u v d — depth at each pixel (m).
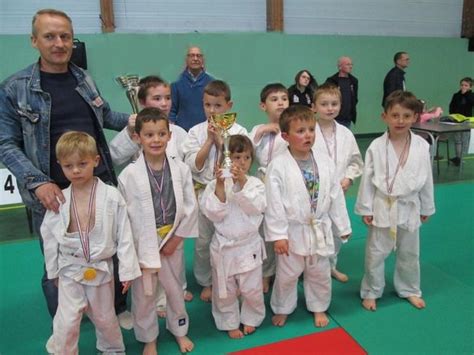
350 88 7.19
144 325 2.27
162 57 7.37
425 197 2.69
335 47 8.52
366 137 9.32
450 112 7.61
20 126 2.12
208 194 2.30
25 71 2.12
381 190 2.61
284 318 2.59
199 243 2.86
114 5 7.05
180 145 2.81
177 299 2.33
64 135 1.95
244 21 7.90
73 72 2.23
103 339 2.25
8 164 2.03
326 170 2.48
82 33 6.89
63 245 1.97
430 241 3.76
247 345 2.38
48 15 2.01
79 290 2.04
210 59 7.69
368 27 8.76
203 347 2.38
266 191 2.45
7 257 3.63
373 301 2.75
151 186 2.19
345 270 3.30
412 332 2.46
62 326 2.00
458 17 9.47
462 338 2.40
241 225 2.30
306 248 2.43
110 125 2.57
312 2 8.21
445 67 9.53
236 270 2.34
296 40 8.19
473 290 2.92
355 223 4.24
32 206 2.19
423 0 9.03
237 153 2.27
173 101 4.32
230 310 2.46
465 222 4.20
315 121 2.44
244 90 8.07
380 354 2.26
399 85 7.57
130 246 2.08
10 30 6.54
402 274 2.81
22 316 2.74
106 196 2.03
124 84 2.82
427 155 2.62
